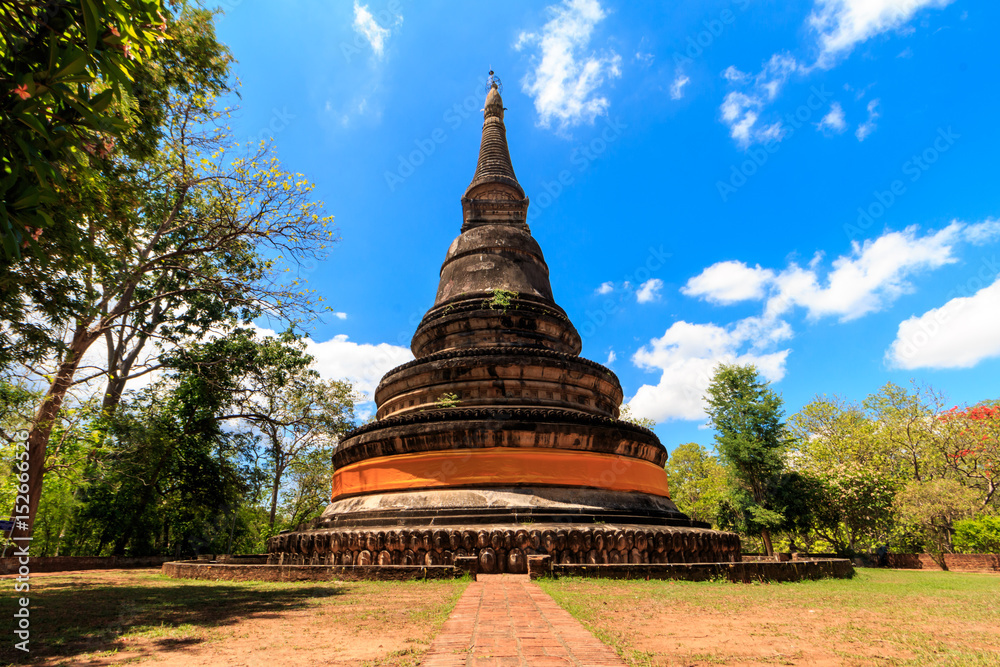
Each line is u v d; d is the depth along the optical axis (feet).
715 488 172.55
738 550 67.15
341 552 56.39
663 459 77.15
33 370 41.55
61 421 69.00
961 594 41.86
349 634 24.40
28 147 17.67
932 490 111.04
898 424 148.05
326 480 131.75
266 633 24.76
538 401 71.31
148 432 93.25
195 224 68.59
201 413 102.83
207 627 26.25
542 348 79.87
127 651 21.57
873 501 114.93
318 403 115.03
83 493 94.02
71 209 32.40
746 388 124.36
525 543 51.85
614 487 63.77
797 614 30.42
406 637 23.65
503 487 59.21
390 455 64.39
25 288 32.53
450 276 92.79
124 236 44.93
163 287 79.20
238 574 52.03
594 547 52.54
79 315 38.01
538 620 26.66
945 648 22.18
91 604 34.55
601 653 20.21
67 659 20.39
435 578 46.06
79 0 18.52
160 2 21.43
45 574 66.44
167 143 57.88
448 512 57.26
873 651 21.70
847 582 52.29
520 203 104.17
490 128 116.26
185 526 103.91
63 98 18.61
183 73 54.29
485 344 80.02
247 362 98.37
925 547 120.47
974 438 135.33
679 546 56.70
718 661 19.88
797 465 130.72
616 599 34.22
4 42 18.38
